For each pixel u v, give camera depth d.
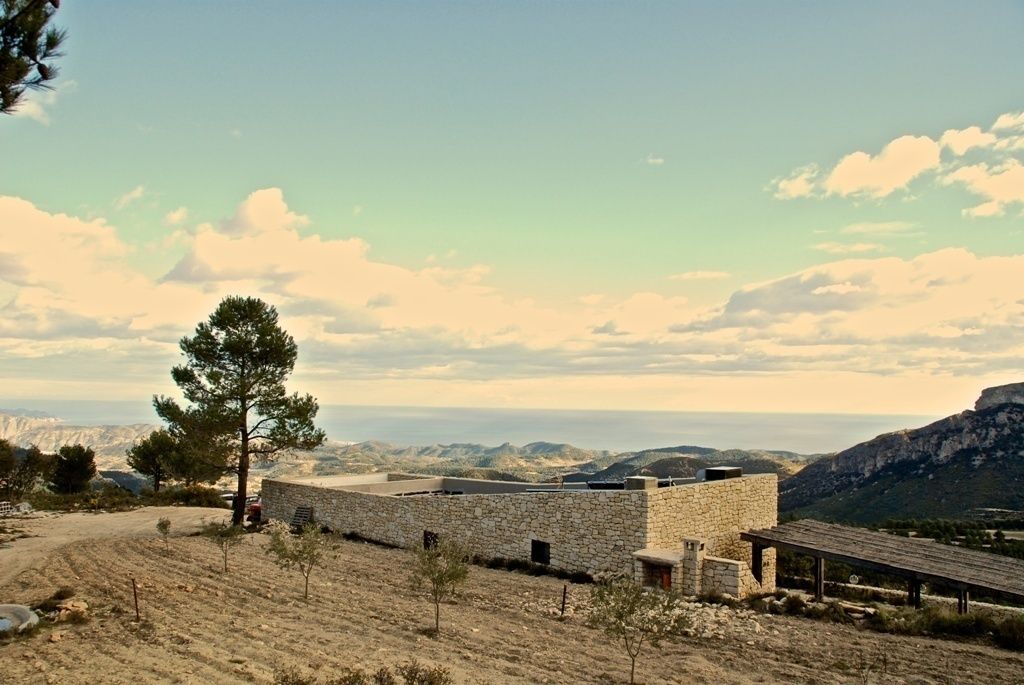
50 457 56.12
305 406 37.03
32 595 19.98
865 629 19.33
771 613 21.36
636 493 25.39
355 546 33.06
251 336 36.25
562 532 27.47
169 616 17.89
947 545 25.56
